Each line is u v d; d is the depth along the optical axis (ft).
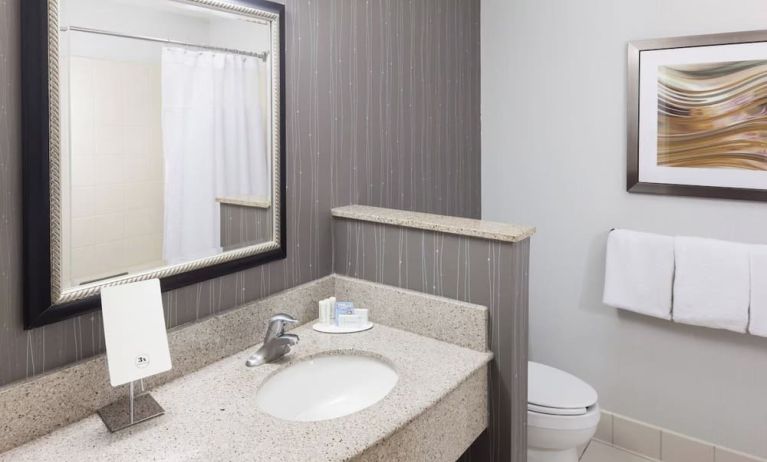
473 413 5.31
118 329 4.01
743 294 6.98
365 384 5.45
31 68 3.79
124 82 4.39
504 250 5.34
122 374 3.96
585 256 8.52
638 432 8.32
